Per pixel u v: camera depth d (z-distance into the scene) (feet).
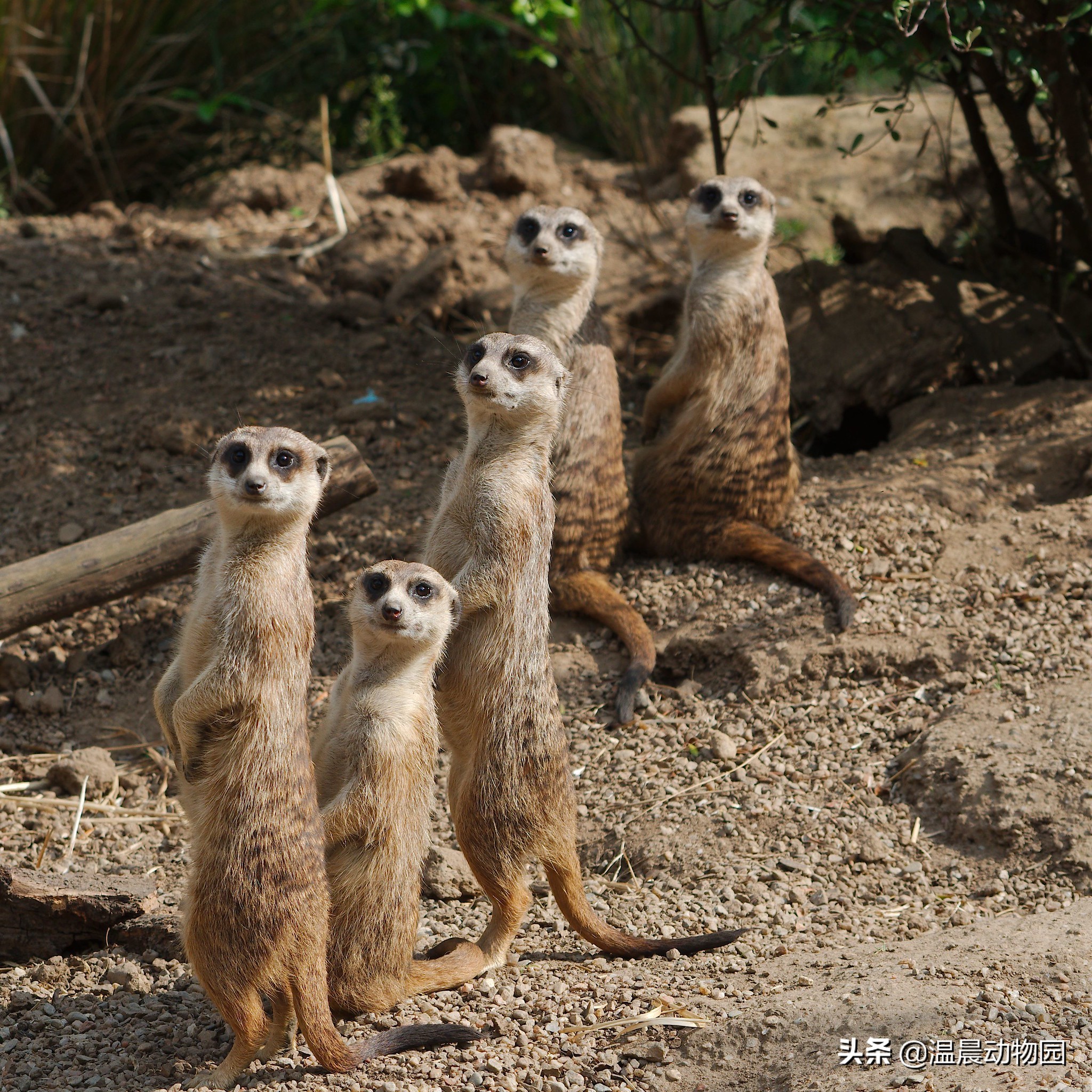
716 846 16.81
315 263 32.24
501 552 15.55
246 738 12.15
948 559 21.63
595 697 20.04
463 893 16.69
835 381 26.76
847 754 18.30
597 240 22.04
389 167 35.86
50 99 35.35
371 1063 12.36
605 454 21.83
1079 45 25.27
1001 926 14.15
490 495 15.72
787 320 28.02
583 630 21.43
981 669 19.21
